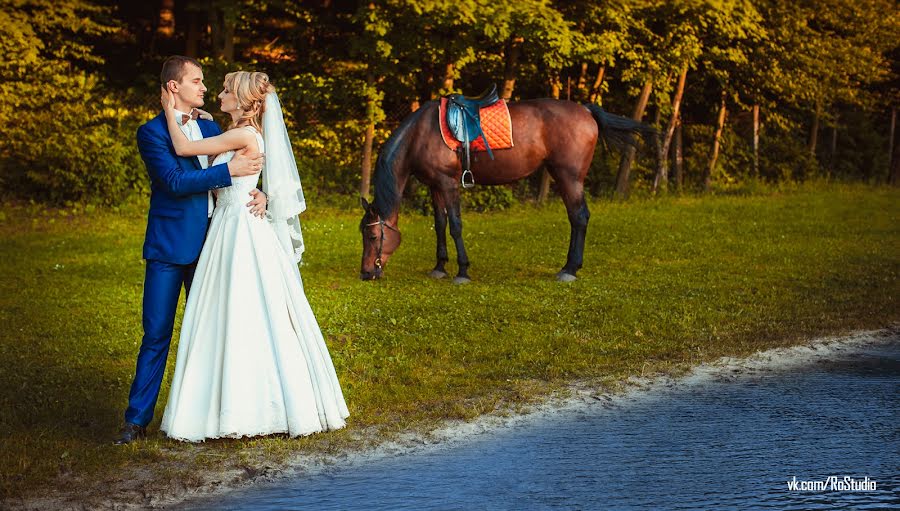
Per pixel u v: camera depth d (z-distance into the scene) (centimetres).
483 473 504
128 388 668
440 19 1770
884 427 583
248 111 553
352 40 1895
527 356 757
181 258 543
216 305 541
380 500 465
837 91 2561
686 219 1764
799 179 2773
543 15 1831
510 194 1973
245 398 538
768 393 665
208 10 2109
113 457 520
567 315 913
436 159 1141
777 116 2536
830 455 529
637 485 482
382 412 616
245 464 516
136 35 2536
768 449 541
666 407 632
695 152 2630
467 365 741
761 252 1320
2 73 1927
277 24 2238
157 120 543
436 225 1189
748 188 2441
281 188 562
